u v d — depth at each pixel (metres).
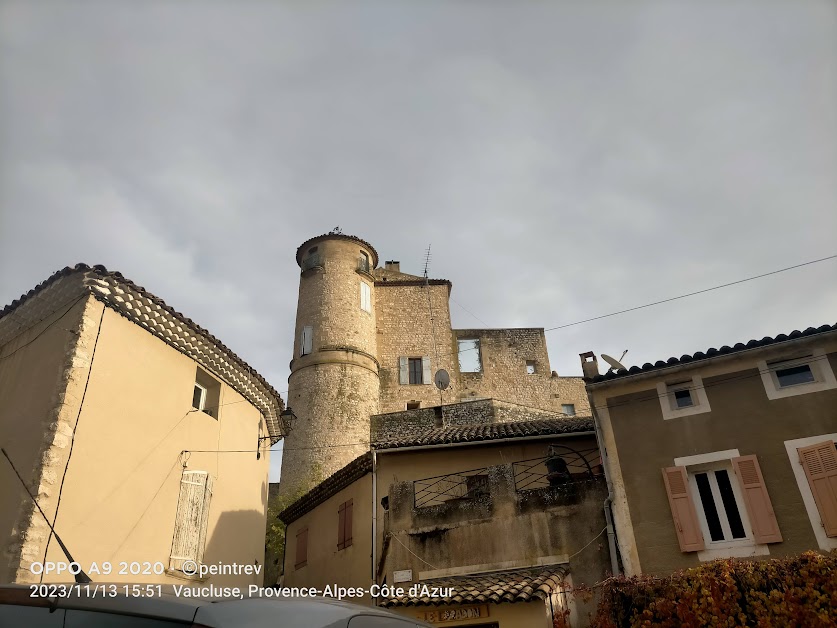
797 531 12.00
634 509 13.55
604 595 12.14
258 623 3.15
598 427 14.62
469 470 17.55
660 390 14.34
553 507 15.14
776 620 10.09
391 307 40.50
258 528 15.95
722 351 13.85
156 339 13.20
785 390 13.16
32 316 12.51
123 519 11.43
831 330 12.98
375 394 35.41
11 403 11.55
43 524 9.89
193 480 13.48
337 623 3.57
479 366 40.31
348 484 19.30
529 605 12.69
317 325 35.78
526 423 19.25
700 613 10.70
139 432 12.20
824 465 12.21
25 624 3.64
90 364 11.38
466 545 15.45
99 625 3.37
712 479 13.30
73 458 10.63
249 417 16.38
